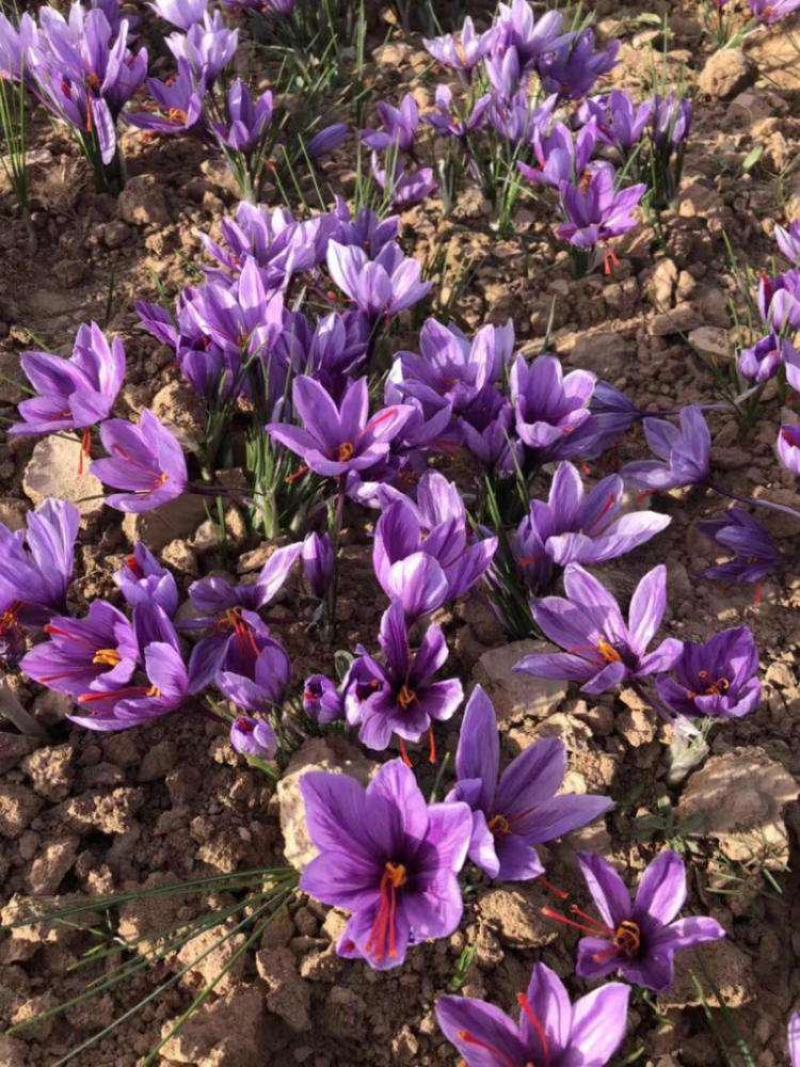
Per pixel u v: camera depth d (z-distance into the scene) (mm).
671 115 593
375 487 410
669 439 463
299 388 405
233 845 383
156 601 385
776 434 509
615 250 593
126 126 673
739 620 449
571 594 378
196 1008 351
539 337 561
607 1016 296
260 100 594
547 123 611
